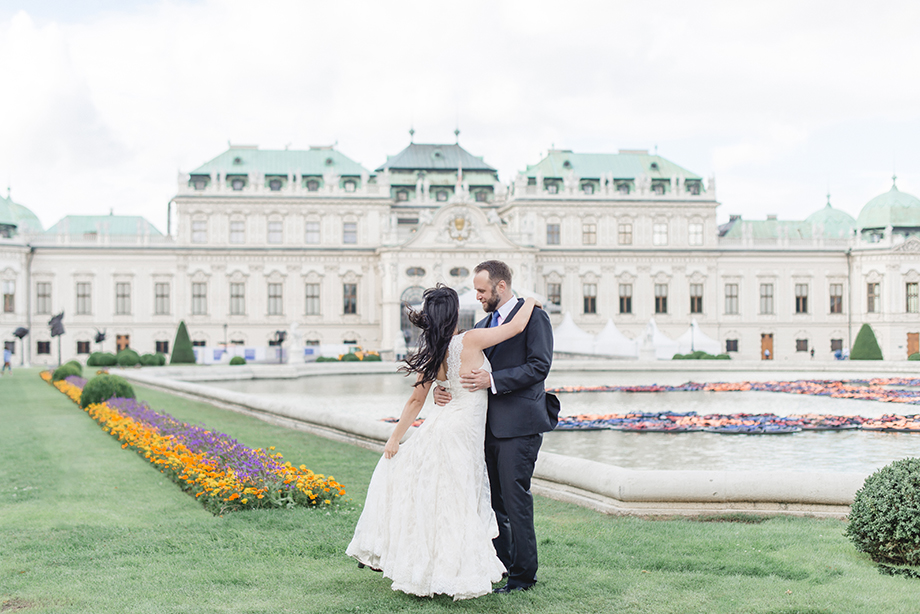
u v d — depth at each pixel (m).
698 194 94.00
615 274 92.62
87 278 87.56
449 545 8.15
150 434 18.81
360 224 91.25
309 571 9.39
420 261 85.88
